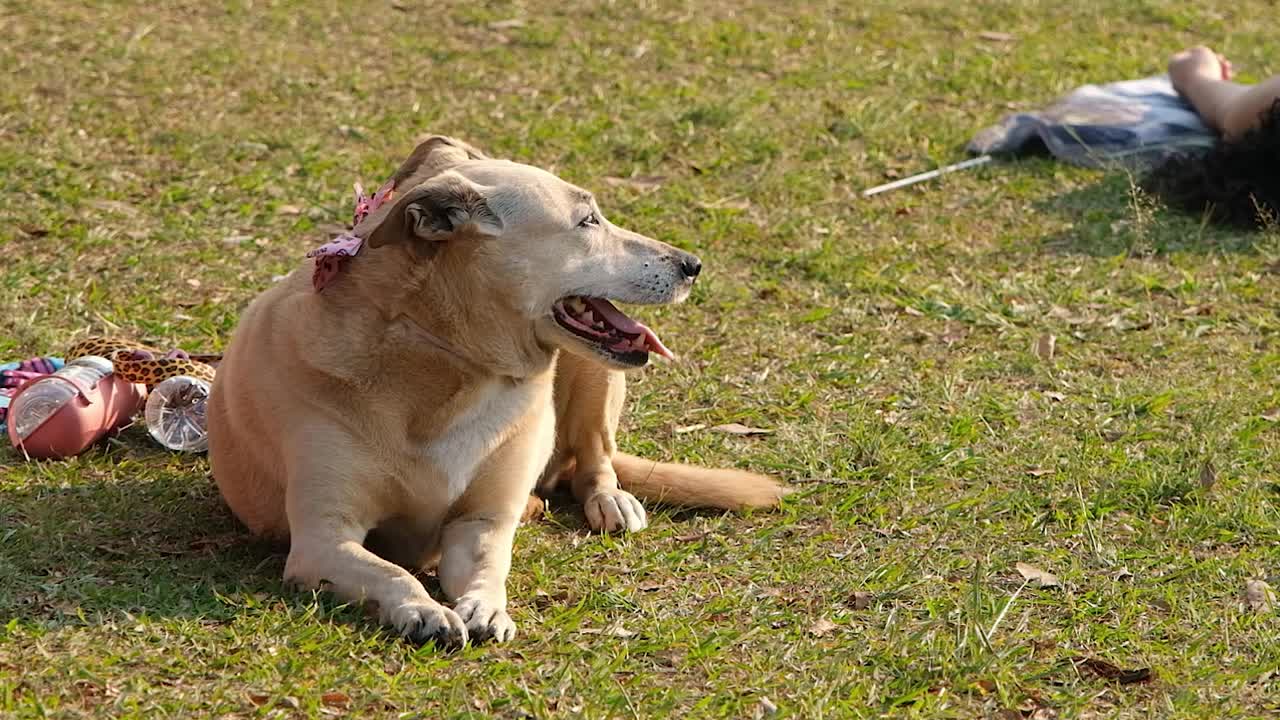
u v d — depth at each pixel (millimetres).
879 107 11500
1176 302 8445
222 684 4445
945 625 5102
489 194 5223
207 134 10406
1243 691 4703
